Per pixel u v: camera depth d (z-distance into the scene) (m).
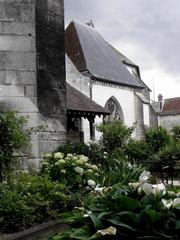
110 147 18.86
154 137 26.59
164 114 55.19
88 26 40.31
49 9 10.28
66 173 8.12
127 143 21.08
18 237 5.25
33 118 9.61
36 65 9.75
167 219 2.94
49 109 10.05
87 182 7.80
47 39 10.15
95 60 36.59
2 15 9.58
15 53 9.59
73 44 36.69
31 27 9.70
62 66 10.52
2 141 6.64
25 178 7.37
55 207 6.58
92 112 25.16
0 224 5.64
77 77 32.88
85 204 3.58
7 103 9.45
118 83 37.75
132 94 39.81
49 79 10.11
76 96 25.56
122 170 8.18
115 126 22.77
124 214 2.94
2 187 6.21
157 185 3.27
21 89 9.59
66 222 3.33
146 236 2.81
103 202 3.20
